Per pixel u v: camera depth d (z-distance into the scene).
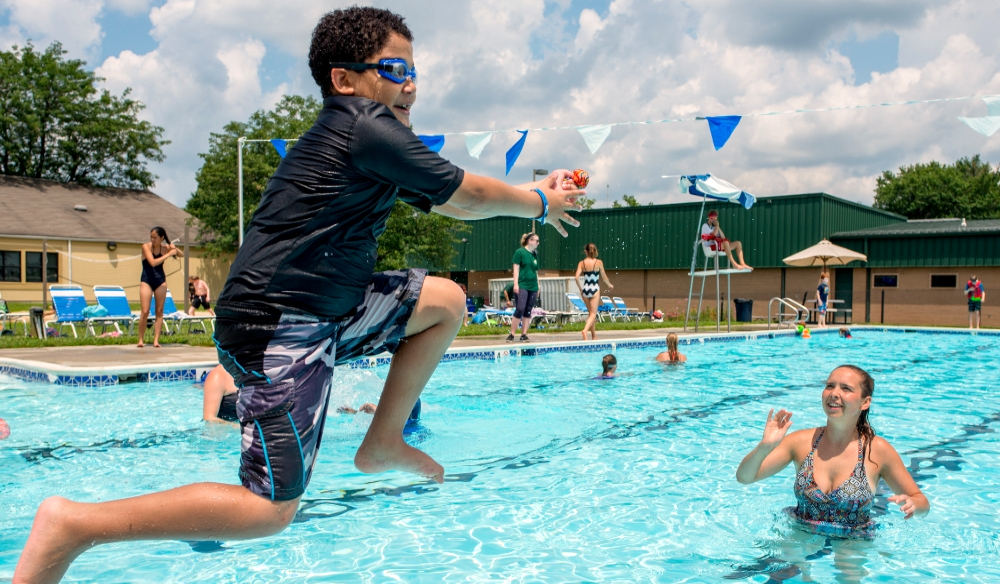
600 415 5.50
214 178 27.42
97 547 2.68
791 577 2.44
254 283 1.61
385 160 1.59
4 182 28.31
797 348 12.18
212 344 9.85
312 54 1.74
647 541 2.77
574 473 3.78
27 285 23.92
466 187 1.68
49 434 4.59
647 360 9.77
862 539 2.80
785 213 23.11
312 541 2.76
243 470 1.65
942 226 23.86
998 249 20.22
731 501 3.28
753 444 4.49
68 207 27.59
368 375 6.34
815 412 5.68
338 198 1.61
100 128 36.56
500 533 2.86
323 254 1.62
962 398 6.51
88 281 25.09
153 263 9.25
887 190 51.00
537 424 5.11
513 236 26.67
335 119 1.64
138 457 4.03
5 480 3.55
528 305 11.27
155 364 7.14
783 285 23.58
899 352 11.43
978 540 2.81
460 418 5.34
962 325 20.83
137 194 31.95
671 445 4.45
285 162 1.67
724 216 24.23
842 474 2.95
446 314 1.90
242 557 2.60
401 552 2.65
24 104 35.69
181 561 2.56
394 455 1.96
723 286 24.59
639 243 25.47
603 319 19.95
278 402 1.61
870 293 22.52
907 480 2.97
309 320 1.64
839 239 22.80
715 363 9.52
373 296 1.80
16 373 7.46
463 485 3.55
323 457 4.07
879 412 5.73
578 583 2.38
